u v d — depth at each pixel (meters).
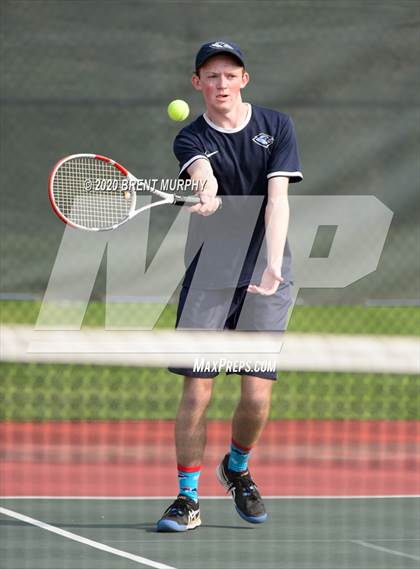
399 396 20.59
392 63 21.48
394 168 21.48
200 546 10.43
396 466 16.80
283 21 21.50
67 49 21.58
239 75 10.80
